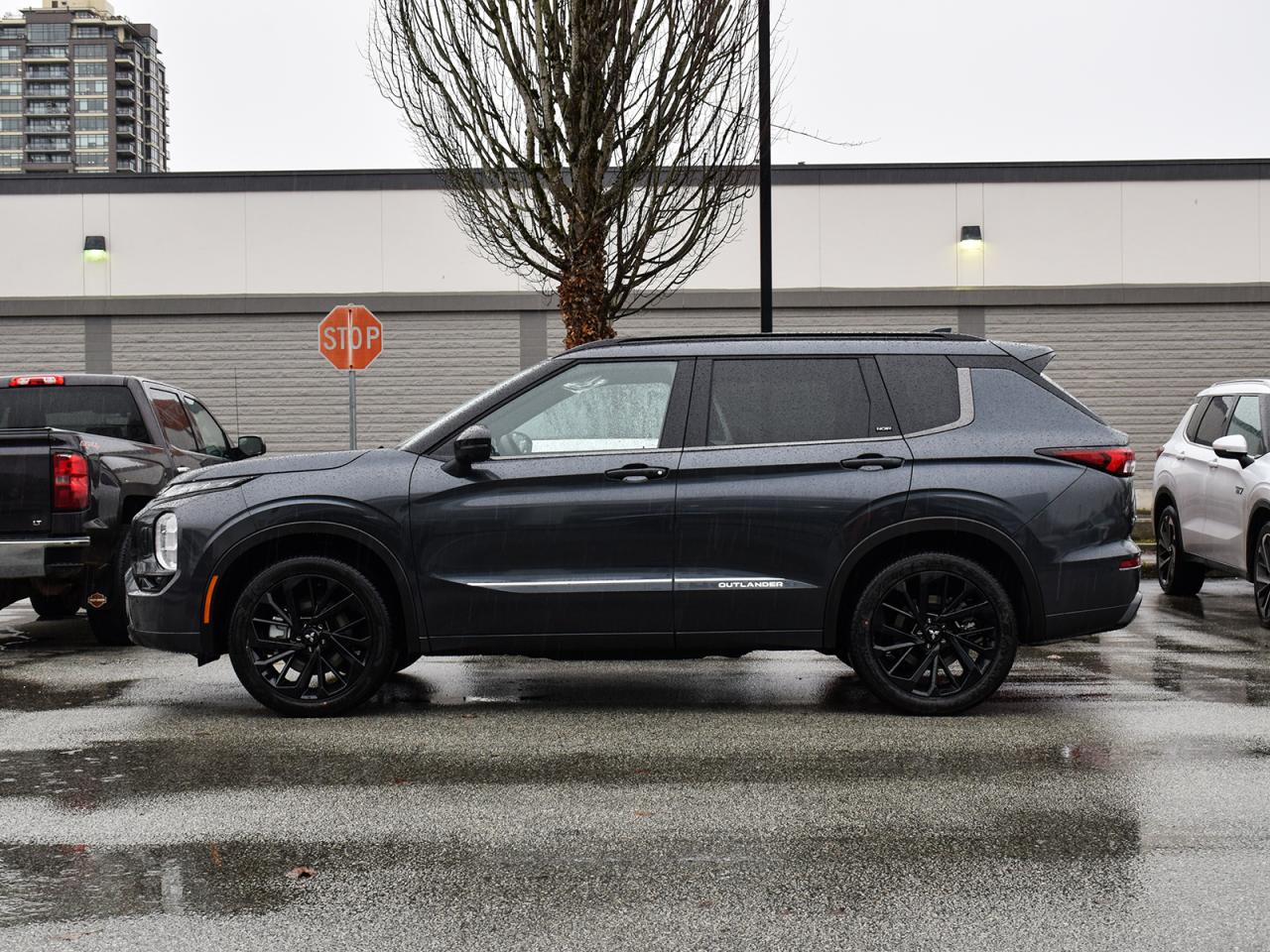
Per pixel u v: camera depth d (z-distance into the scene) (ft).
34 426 32.01
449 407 69.26
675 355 20.84
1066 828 13.99
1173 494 37.09
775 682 23.72
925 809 14.80
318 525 20.17
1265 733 18.79
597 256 39.34
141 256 68.54
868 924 11.19
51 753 17.87
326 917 11.41
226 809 14.93
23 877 12.53
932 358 20.93
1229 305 68.80
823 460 20.26
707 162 40.14
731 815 14.62
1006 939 10.83
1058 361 69.05
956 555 20.45
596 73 37.81
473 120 39.58
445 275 68.49
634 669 25.36
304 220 68.44
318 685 20.47
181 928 11.14
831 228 67.77
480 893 12.03
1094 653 26.91
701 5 38.32
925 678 20.45
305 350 69.15
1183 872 12.51
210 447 36.99
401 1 39.68
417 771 16.78
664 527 20.16
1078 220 68.23
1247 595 37.99
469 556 20.20
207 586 20.26
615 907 11.65
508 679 24.16
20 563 26.35
